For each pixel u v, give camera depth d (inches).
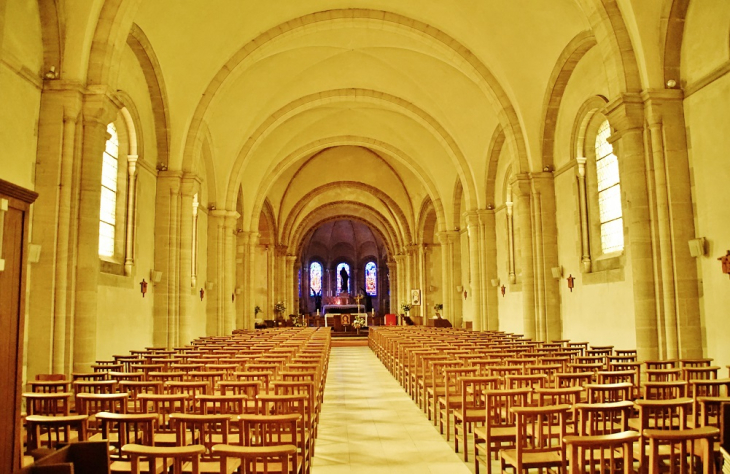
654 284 474.3
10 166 415.5
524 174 770.2
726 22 439.8
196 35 683.4
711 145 454.6
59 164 452.4
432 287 1576.0
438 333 858.8
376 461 315.0
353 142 1264.8
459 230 1270.9
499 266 1004.6
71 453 181.5
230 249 997.8
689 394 312.8
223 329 975.6
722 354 445.1
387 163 1540.4
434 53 820.0
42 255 442.3
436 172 1252.5
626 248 589.3
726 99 438.0
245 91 900.6
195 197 874.8
